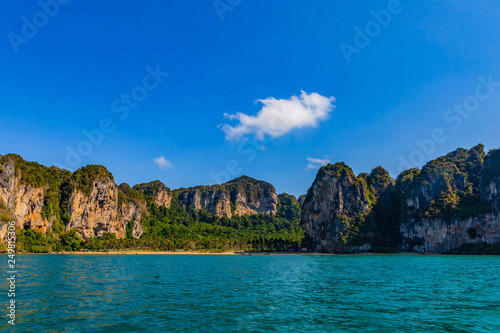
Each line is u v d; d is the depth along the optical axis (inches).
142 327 957.8
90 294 1475.1
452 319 1079.6
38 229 7391.7
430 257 6574.8
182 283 1926.7
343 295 1534.2
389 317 1101.7
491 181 7618.1
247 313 1140.5
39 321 1002.7
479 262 4483.3
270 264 4062.5
